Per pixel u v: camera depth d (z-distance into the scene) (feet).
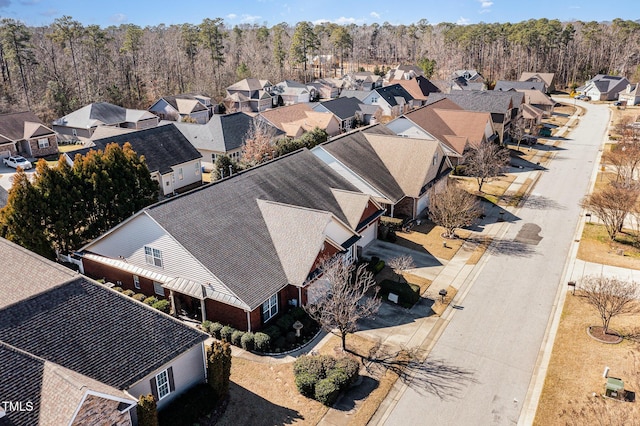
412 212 141.90
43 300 62.69
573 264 115.75
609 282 92.43
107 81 326.85
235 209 101.60
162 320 68.85
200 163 178.70
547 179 183.93
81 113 243.40
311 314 86.22
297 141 188.24
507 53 526.16
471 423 68.54
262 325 88.33
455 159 191.11
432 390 74.95
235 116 205.87
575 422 67.41
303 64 506.48
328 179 127.34
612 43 496.64
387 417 69.67
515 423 68.44
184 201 97.40
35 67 318.04
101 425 53.16
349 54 591.37
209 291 86.12
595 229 135.95
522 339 87.66
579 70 482.28
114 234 97.60
